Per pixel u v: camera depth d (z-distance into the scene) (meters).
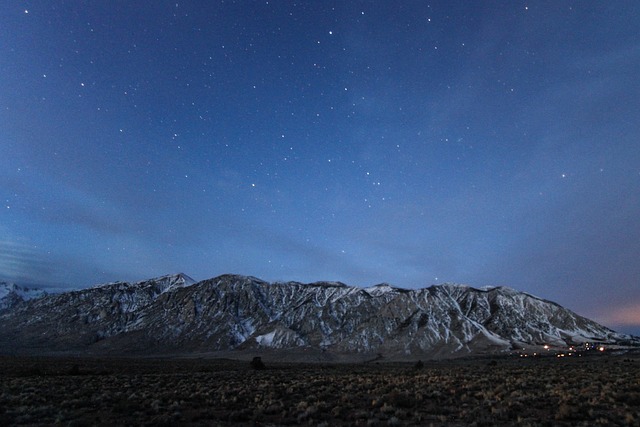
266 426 18.44
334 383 34.56
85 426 18.08
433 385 31.11
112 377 42.28
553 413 20.08
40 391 28.81
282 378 41.47
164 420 18.80
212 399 25.69
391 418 18.41
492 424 17.98
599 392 25.61
